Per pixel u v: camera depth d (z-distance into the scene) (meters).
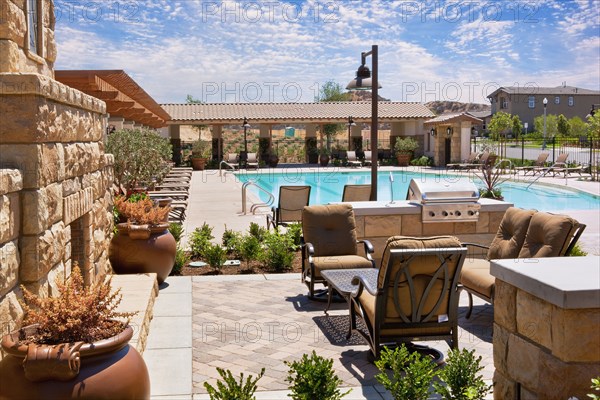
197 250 9.26
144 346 5.07
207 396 4.18
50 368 2.75
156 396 4.17
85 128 5.54
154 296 6.53
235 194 18.80
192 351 5.12
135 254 6.88
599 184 21.47
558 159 26.39
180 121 32.34
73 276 3.36
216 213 14.38
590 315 3.02
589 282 3.10
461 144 29.66
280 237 8.83
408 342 5.27
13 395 2.77
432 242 4.64
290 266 8.62
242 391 3.37
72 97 4.84
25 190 3.76
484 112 64.81
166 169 17.42
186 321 5.92
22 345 2.85
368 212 8.23
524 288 3.31
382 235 8.31
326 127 41.84
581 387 3.06
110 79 10.57
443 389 3.59
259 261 8.95
